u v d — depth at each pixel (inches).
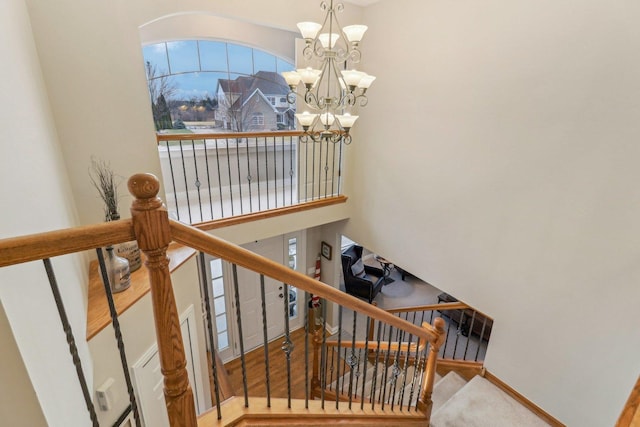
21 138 45.1
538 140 96.5
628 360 86.7
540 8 90.2
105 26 89.4
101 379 63.9
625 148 80.0
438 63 119.9
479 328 201.5
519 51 96.6
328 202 169.0
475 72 109.0
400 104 137.8
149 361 78.1
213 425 54.4
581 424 99.6
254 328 196.2
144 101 100.8
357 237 179.6
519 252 107.2
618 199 82.8
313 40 83.4
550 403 106.3
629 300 84.5
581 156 88.1
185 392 42.8
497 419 107.5
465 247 124.3
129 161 100.7
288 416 61.2
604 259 87.7
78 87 87.5
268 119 191.3
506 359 117.3
